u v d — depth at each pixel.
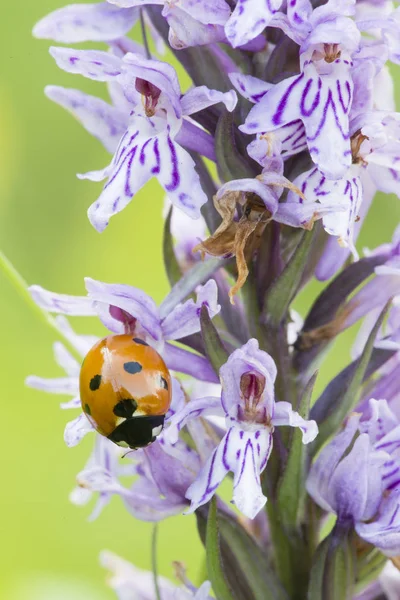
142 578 0.21
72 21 0.20
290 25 0.19
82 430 0.19
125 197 0.19
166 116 0.19
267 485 0.19
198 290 0.20
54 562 0.24
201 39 0.19
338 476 0.19
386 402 0.19
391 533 0.19
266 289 0.19
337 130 0.18
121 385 0.19
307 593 0.19
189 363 0.20
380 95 0.20
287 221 0.19
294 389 0.20
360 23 0.19
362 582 0.20
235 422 0.19
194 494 0.19
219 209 0.19
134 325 0.19
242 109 0.19
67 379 0.20
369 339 0.19
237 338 0.20
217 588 0.19
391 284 0.20
